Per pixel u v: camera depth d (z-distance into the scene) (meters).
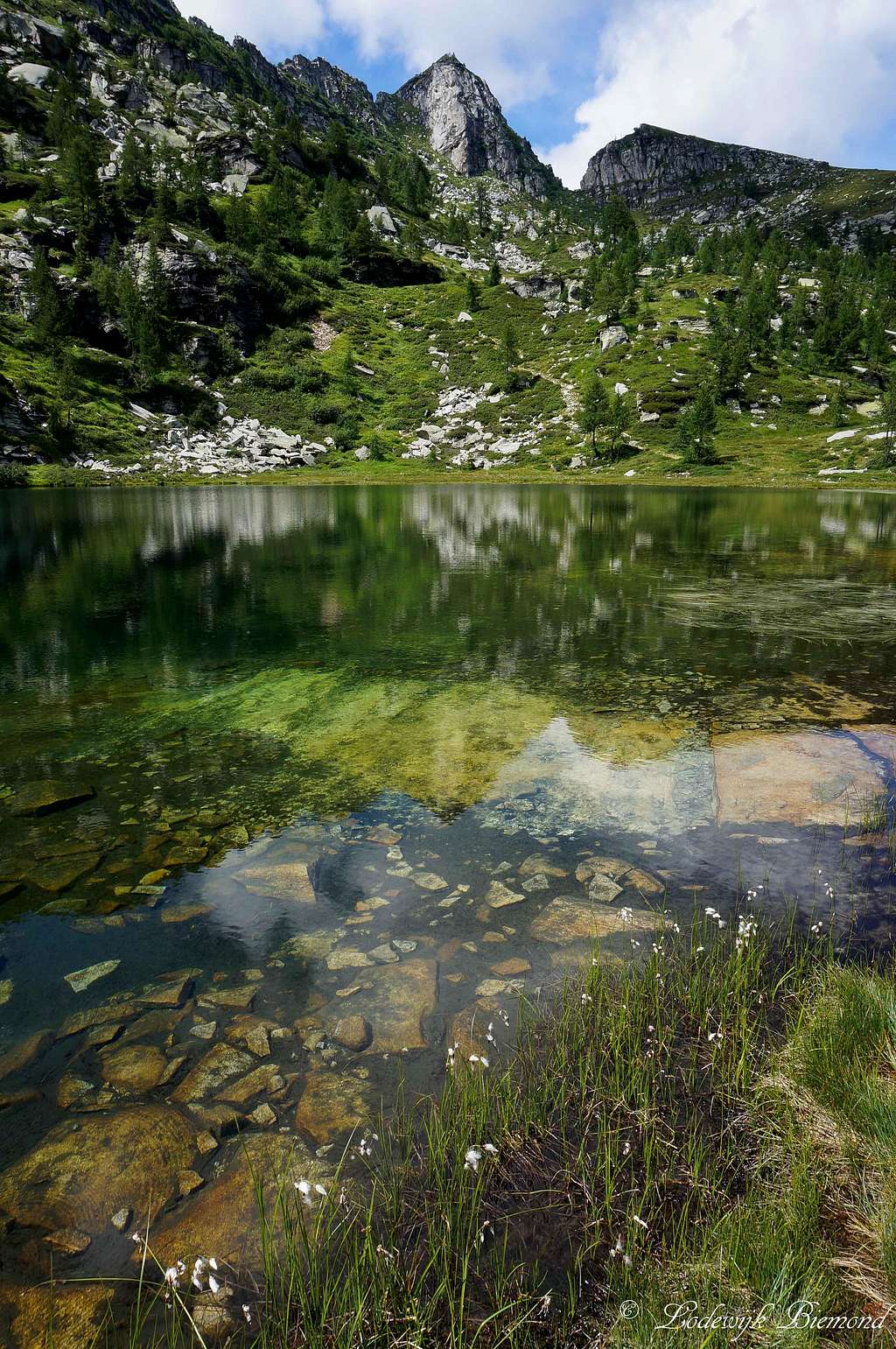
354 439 108.00
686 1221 2.83
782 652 12.22
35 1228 2.92
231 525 37.78
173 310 120.62
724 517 41.44
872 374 128.12
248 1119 3.43
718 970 4.38
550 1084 3.55
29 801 7.11
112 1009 4.23
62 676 11.50
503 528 35.81
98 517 42.38
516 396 122.31
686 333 136.88
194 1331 2.51
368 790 7.29
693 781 7.27
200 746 8.53
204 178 170.25
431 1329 2.46
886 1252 2.53
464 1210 2.93
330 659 12.29
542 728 8.82
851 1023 3.59
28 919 5.20
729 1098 3.45
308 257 163.25
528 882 5.52
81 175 120.56
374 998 4.26
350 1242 2.80
